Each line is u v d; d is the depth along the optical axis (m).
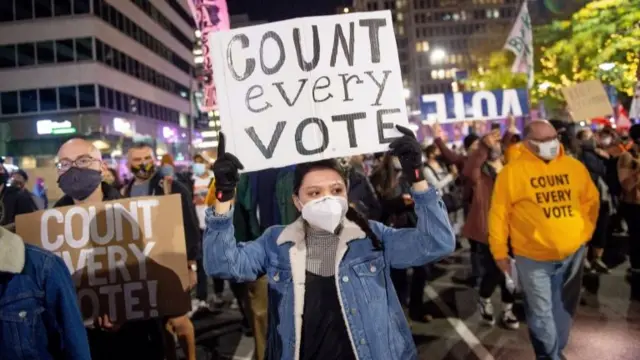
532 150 4.34
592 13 27.23
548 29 32.59
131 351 3.43
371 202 5.03
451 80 121.56
